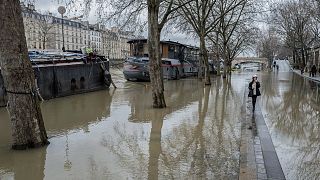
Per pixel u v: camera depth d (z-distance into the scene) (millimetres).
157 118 15648
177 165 8758
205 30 36625
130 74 38688
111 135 12203
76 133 12508
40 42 72688
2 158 9180
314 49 75438
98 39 100188
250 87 17500
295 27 66625
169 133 12578
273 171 8164
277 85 38031
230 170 8375
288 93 28844
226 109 18766
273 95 27047
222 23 49062
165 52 46500
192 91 29859
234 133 12609
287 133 13000
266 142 11070
